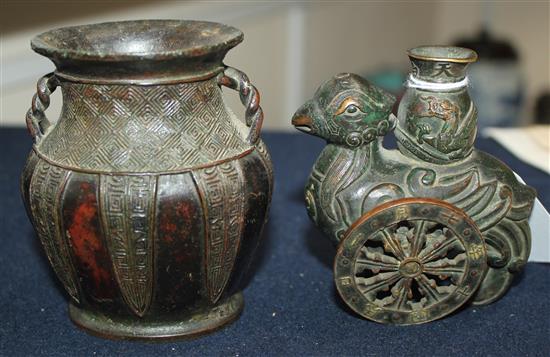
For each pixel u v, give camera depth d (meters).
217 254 0.48
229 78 0.48
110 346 0.50
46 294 0.56
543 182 0.66
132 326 0.50
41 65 0.85
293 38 1.13
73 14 0.86
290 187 0.71
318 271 0.59
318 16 1.17
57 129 0.48
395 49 1.37
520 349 0.50
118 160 0.46
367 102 0.49
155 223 0.46
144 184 0.46
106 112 0.46
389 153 0.51
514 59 1.10
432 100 0.49
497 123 1.09
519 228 0.52
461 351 0.50
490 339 0.51
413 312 0.51
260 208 0.49
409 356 0.49
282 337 0.51
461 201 0.50
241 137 0.49
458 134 0.50
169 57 0.44
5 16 0.80
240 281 0.52
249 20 1.04
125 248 0.47
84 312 0.52
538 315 0.53
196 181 0.46
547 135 0.75
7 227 0.65
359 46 1.27
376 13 1.30
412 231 0.50
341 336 0.51
